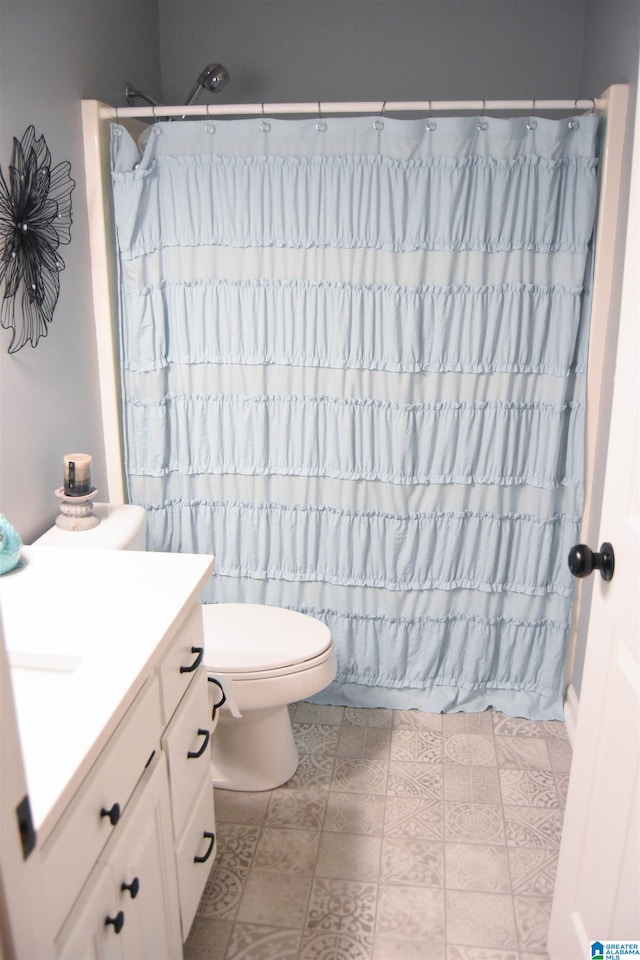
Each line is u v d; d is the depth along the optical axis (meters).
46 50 1.86
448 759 2.27
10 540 1.53
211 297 2.22
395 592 2.44
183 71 2.60
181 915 1.49
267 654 1.96
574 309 2.13
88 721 1.05
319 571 2.47
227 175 2.12
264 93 2.58
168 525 2.45
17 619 1.34
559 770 2.23
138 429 2.34
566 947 1.50
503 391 2.22
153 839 1.30
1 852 0.61
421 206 2.08
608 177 2.03
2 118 1.68
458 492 2.32
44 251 1.88
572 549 1.37
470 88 2.49
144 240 2.18
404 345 2.20
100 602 1.41
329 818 2.04
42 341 1.91
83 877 1.03
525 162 2.05
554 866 1.88
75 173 2.04
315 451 2.33
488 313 2.17
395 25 2.46
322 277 2.18
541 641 2.46
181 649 1.43
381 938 1.69
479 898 1.79
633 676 1.21
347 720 2.46
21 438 1.83
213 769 2.15
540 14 2.41
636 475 1.21
